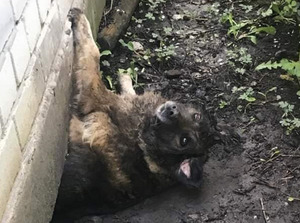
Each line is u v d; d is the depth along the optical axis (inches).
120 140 59.7
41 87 51.0
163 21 79.4
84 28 60.6
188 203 62.0
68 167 58.0
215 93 71.5
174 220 60.5
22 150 46.1
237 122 68.8
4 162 42.2
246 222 59.9
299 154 65.7
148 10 80.4
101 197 60.7
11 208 43.1
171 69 73.7
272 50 76.4
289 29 78.7
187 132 61.3
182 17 80.1
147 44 76.1
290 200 61.5
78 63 59.6
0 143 41.9
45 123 50.8
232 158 65.5
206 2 82.9
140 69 73.0
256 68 70.6
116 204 61.4
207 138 63.7
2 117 42.2
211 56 75.6
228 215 60.6
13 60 44.4
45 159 50.6
